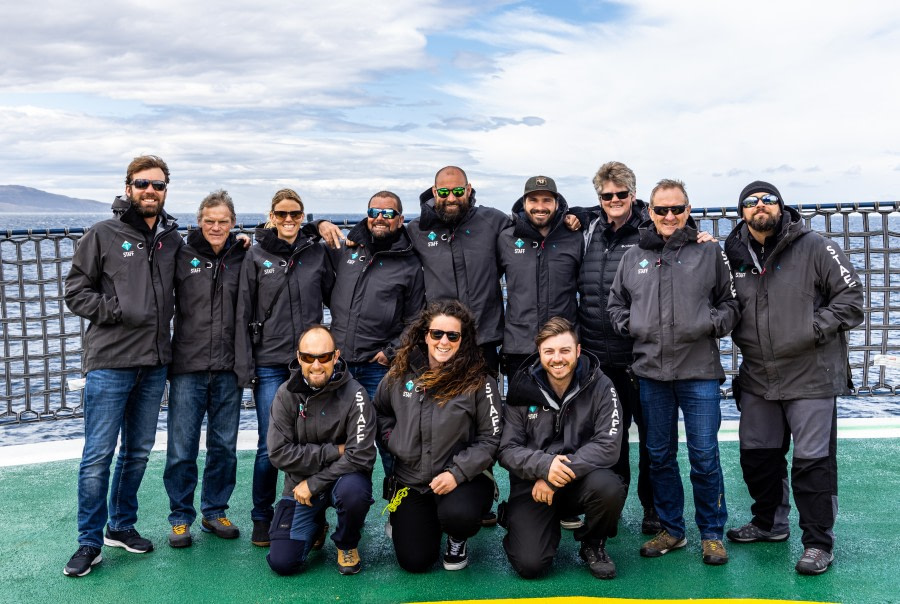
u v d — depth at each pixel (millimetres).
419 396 3850
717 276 3902
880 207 6223
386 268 4438
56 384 14898
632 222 4359
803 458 3793
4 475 5387
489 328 4527
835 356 3828
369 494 3791
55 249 6371
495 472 5422
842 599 3420
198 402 4168
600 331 4367
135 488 4129
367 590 3623
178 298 4121
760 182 3768
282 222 4191
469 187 4500
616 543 4156
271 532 3852
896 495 4703
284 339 4195
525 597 3498
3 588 3697
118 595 3609
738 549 4020
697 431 3844
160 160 3947
